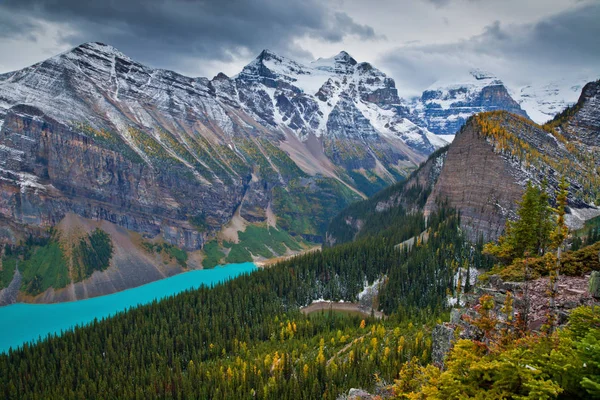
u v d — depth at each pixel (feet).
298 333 517.14
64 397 430.61
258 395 376.48
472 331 160.86
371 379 345.72
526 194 234.17
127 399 410.52
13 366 490.49
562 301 154.30
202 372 437.58
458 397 110.93
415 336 390.83
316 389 360.89
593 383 92.63
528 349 114.21
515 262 195.72
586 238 454.40
